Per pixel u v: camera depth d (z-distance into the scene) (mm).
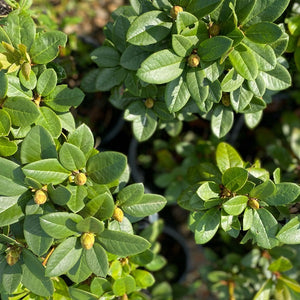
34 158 1078
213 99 1129
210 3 1093
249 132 1645
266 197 1122
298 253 1442
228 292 1434
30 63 1120
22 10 1187
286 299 1297
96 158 1087
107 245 1079
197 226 1137
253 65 1104
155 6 1116
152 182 1646
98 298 1155
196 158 1472
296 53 1231
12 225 1106
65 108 1134
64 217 1060
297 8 1237
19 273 1099
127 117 1244
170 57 1104
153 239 1379
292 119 1697
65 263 1075
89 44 1514
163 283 1490
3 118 1088
